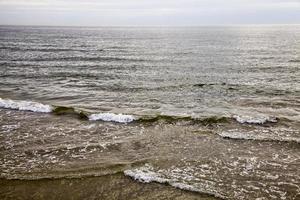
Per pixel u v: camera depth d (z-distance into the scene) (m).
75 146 9.16
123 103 15.02
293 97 15.98
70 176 7.21
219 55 38.56
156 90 18.23
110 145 9.25
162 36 92.00
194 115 12.73
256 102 15.05
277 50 45.03
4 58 33.66
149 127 11.10
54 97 16.22
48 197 6.32
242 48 48.69
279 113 12.94
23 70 25.69
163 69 27.16
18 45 52.47
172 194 6.41
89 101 15.41
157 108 14.06
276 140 9.66
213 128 11.00
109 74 24.28
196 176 7.23
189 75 23.86
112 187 6.71
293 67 27.66
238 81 21.06
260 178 7.14
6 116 12.48
